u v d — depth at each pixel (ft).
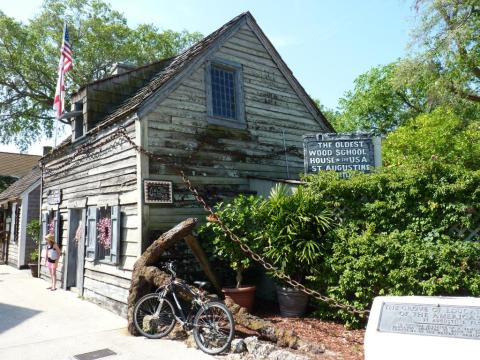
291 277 22.71
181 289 21.04
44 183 44.91
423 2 38.78
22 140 89.61
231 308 19.71
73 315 26.48
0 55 77.56
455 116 43.19
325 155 27.35
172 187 26.61
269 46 36.24
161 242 22.76
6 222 64.49
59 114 36.65
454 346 8.94
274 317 22.53
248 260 23.16
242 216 23.40
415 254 18.39
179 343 19.94
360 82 81.00
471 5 38.11
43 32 81.92
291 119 36.99
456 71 41.91
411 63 40.98
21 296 33.27
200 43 34.88
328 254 21.43
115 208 27.61
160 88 27.45
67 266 36.35
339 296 20.54
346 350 17.12
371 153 26.94
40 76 82.48
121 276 26.63
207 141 29.71
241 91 33.14
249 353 17.54
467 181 18.42
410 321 9.83
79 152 34.55
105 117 32.71
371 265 19.25
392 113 78.07
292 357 16.15
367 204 21.13
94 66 83.92
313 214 22.18
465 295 17.65
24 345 20.08
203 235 26.16
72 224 36.60
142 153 25.48
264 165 33.55
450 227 19.15
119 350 18.93
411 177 19.89
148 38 86.84
